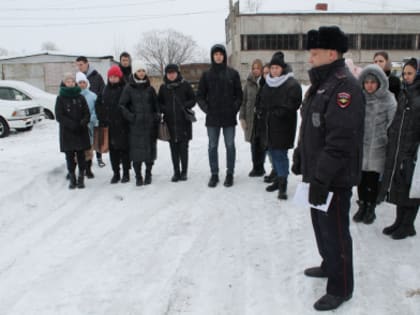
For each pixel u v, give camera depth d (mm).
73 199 5812
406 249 3908
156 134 6273
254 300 3207
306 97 3105
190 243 4277
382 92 4215
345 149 2668
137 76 6016
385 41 39531
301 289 3314
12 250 4258
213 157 6125
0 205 5285
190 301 3240
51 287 3516
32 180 6180
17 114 11281
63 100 5934
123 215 5145
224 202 5469
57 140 10250
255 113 6215
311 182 2766
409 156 3875
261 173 6645
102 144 6324
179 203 5496
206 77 5953
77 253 4141
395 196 4004
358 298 3137
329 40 2742
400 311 2965
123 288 3463
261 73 6496
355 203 5258
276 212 5047
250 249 4082
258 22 38500
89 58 24484
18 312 3170
